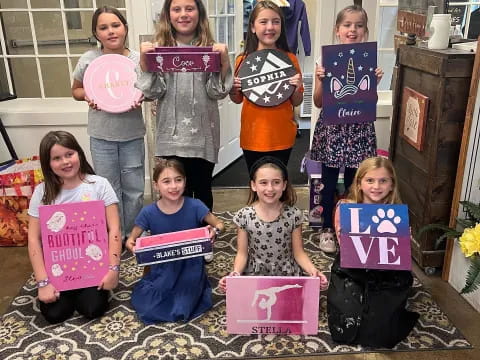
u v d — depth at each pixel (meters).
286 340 1.88
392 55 3.24
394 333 1.84
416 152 2.41
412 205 2.46
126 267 2.45
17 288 2.30
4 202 2.62
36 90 3.30
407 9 2.70
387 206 1.89
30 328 1.98
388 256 1.85
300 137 4.79
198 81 2.25
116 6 3.11
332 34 3.09
